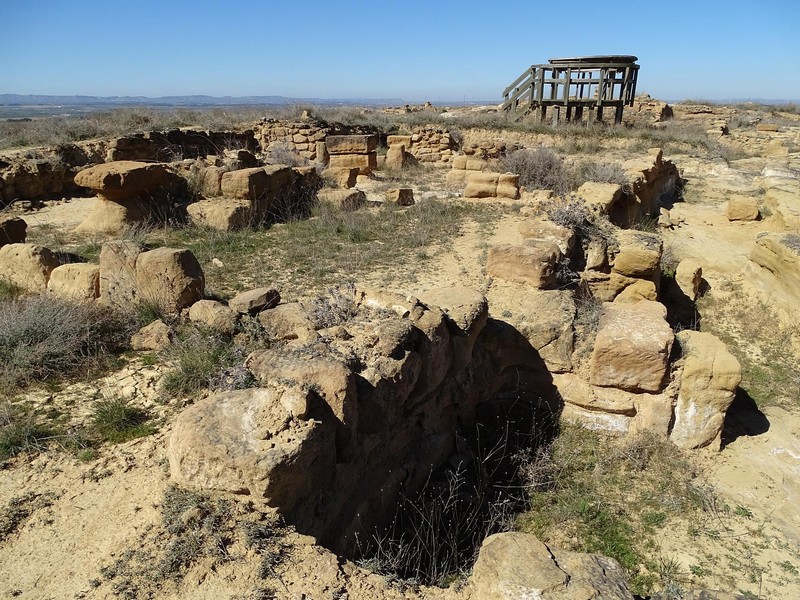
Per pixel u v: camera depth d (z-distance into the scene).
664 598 3.58
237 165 13.42
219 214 10.68
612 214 11.88
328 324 5.21
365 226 10.97
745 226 13.39
